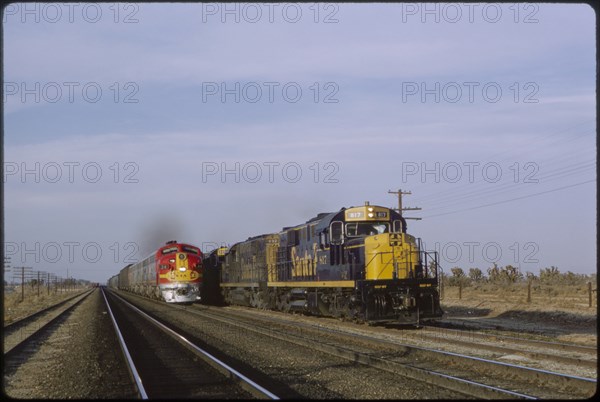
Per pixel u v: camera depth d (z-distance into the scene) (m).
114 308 48.19
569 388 13.33
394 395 12.88
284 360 18.00
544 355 17.41
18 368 18.72
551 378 13.81
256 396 12.79
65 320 39.03
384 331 25.03
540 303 40.69
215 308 47.81
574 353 18.69
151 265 60.12
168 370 16.59
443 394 12.86
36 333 28.55
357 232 28.77
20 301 81.31
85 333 28.08
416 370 14.55
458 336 23.50
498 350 19.03
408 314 25.83
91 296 91.62
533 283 65.81
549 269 74.69
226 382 14.66
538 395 12.79
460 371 15.70
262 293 41.47
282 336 23.31
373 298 25.55
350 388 13.73
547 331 25.91
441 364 16.81
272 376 15.42
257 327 27.50
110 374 16.45
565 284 63.38
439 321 30.62
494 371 15.35
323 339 23.27
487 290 57.94
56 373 17.48
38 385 15.81
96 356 19.94
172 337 24.88
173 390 13.80
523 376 14.52
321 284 30.41
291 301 35.97
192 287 52.88
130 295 84.06
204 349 20.69
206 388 13.96
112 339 24.58
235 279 49.41
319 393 13.21
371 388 13.64
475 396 12.48
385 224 29.19
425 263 26.92
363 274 26.88
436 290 26.41
